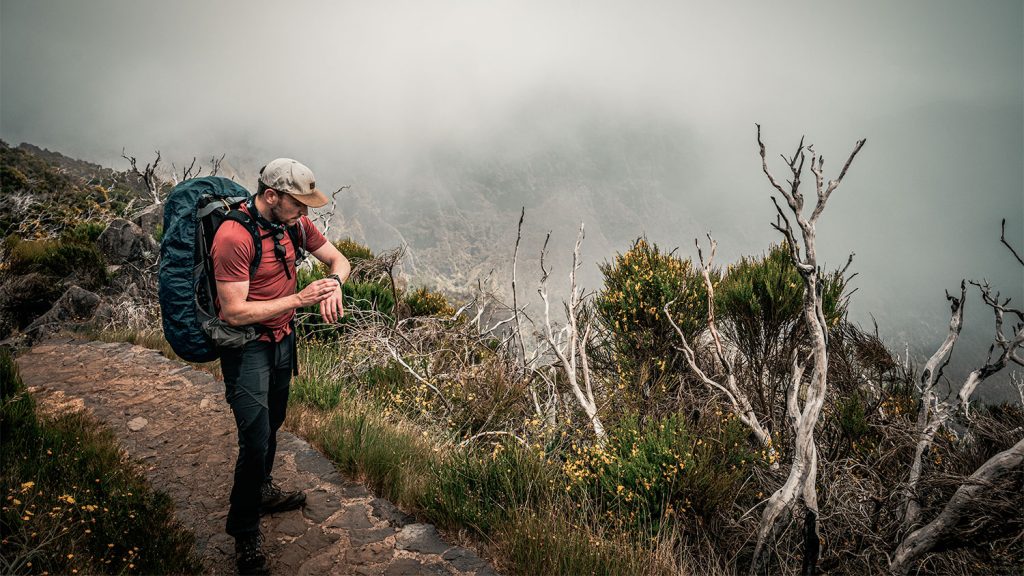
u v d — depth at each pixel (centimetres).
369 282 799
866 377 470
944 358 365
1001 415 389
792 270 423
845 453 385
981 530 272
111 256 935
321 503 289
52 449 292
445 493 294
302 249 255
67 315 701
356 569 242
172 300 209
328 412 405
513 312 524
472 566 249
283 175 211
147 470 316
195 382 451
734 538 324
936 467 357
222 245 205
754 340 448
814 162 280
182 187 218
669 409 435
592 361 537
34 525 217
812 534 286
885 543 312
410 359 569
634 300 468
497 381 499
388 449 334
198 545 254
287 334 243
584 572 246
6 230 1225
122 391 430
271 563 243
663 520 307
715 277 488
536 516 280
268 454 272
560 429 425
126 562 225
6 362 404
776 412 429
